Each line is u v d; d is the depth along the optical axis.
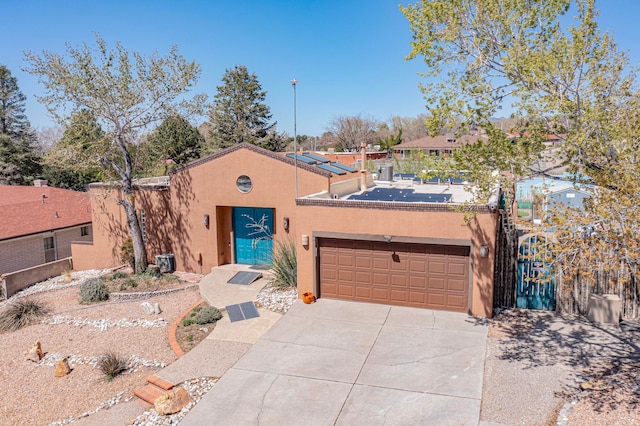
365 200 15.45
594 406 8.77
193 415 9.28
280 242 18.00
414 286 14.49
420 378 10.34
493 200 13.98
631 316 13.16
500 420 8.72
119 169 20.16
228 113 55.44
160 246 21.34
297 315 14.16
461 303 14.02
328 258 15.34
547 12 10.68
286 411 9.30
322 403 9.53
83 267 23.84
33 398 10.88
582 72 10.11
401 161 36.28
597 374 10.05
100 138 20.23
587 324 12.84
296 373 10.74
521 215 31.06
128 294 17.88
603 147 9.97
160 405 9.48
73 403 10.53
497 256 14.08
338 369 10.86
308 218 15.12
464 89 10.92
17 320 15.70
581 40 9.88
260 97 56.91
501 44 10.90
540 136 10.65
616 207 8.74
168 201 20.83
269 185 18.61
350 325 13.31
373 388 10.02
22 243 24.58
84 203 30.67
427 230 13.91
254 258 20.06
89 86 18.70
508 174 11.38
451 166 11.06
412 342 12.11
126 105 19.67
